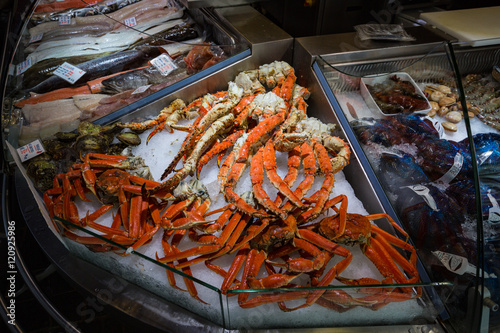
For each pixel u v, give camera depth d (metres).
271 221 1.43
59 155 1.83
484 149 1.41
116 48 2.25
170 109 2.07
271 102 1.93
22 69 2.10
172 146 1.98
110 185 1.57
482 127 1.51
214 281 1.41
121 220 1.61
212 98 2.06
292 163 1.67
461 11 2.04
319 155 1.70
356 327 1.38
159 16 2.39
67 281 1.62
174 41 2.31
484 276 1.17
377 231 1.47
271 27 2.29
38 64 2.15
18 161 1.82
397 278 1.33
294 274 1.33
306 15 2.61
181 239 1.53
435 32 1.91
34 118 1.97
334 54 1.99
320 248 1.44
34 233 1.70
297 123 1.91
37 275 1.63
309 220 1.49
